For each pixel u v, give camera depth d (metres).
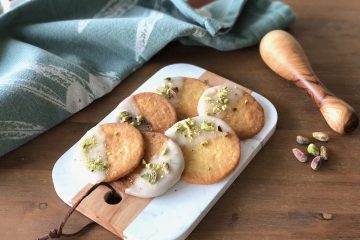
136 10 0.50
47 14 0.48
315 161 0.39
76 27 0.46
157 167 0.36
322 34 0.50
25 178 0.38
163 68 0.46
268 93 0.45
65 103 0.42
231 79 0.46
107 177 0.35
